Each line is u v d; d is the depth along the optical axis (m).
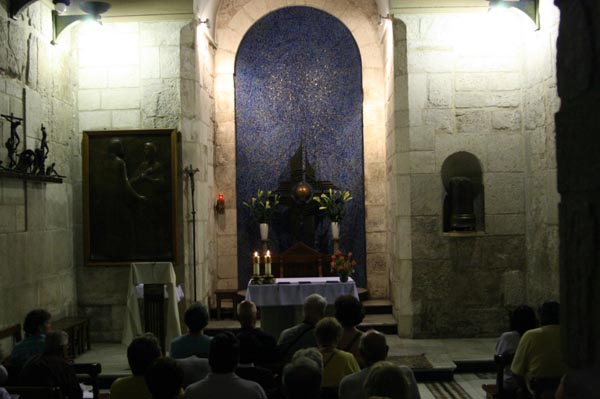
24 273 7.51
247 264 11.44
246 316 5.02
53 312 8.40
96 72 9.47
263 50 11.52
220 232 11.43
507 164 9.46
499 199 9.45
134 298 7.72
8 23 7.25
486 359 7.98
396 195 9.57
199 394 3.46
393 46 9.53
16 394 4.07
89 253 9.18
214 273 11.18
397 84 9.50
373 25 11.38
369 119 11.41
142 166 9.20
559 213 1.98
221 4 11.41
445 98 9.47
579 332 1.86
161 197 9.19
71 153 9.28
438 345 8.89
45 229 8.18
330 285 8.83
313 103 11.53
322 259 10.83
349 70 11.48
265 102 11.53
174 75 9.45
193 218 9.41
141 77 9.46
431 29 9.46
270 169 11.51
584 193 1.84
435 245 9.45
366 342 3.62
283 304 8.70
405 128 9.46
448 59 9.46
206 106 10.54
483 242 9.43
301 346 5.04
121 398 3.57
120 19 9.44
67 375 4.53
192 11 9.43
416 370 7.54
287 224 11.43
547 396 4.01
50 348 4.61
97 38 9.47
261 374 4.35
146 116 9.44
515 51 9.48
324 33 11.52
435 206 9.46
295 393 2.94
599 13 1.74
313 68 11.53
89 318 9.20
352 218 11.45
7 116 7.09
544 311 4.70
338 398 3.82
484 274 9.43
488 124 9.47
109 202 9.20
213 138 11.34
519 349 4.67
